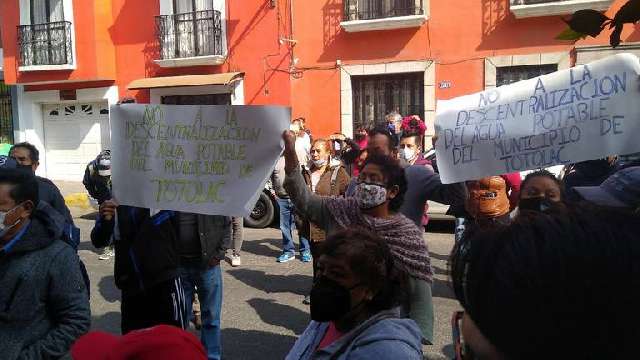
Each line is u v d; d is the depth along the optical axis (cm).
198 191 297
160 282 336
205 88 1435
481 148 311
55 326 248
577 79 288
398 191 274
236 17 1393
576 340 60
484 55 1218
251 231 960
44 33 1548
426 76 1260
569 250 62
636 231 63
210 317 395
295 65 1351
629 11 137
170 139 302
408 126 870
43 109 1659
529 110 300
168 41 1461
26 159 451
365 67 1299
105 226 349
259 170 291
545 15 1155
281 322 517
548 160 293
